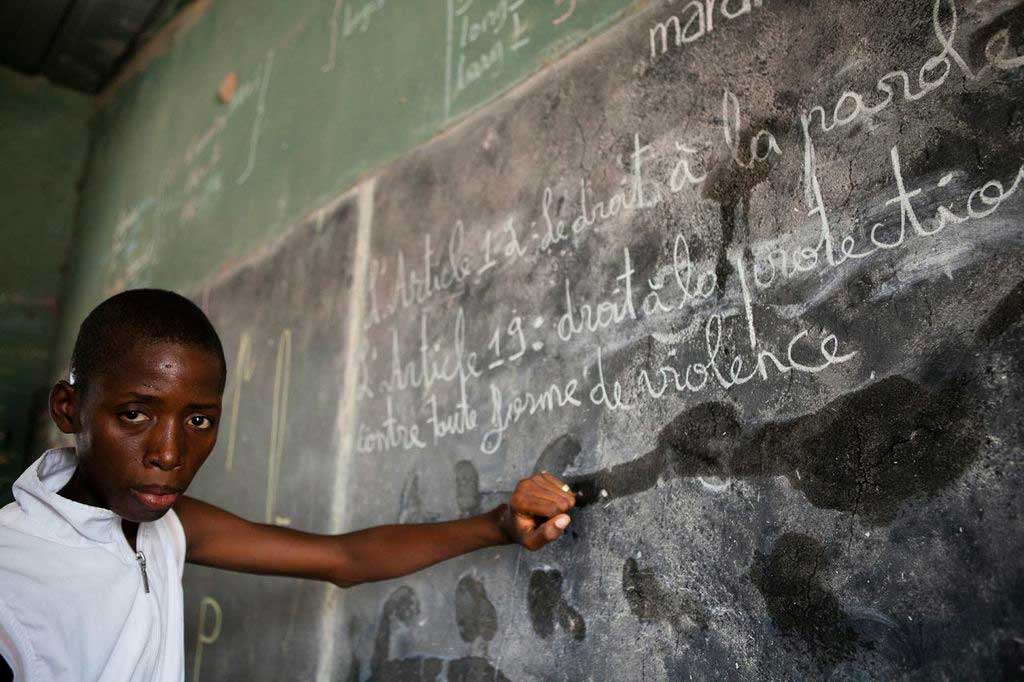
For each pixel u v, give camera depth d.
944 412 0.93
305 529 2.24
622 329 1.40
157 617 1.18
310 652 2.09
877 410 1.00
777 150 1.19
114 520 1.14
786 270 1.15
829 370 1.06
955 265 0.95
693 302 1.28
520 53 1.82
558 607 1.42
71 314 4.93
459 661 1.61
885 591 0.96
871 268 1.04
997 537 0.87
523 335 1.63
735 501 1.15
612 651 1.30
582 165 1.57
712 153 1.30
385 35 2.44
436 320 1.91
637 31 1.50
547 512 1.31
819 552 1.04
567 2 1.71
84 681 1.05
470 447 1.71
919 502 0.94
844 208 1.08
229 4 3.81
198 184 3.65
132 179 4.52
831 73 1.14
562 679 1.38
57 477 1.13
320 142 2.68
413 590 1.78
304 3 3.05
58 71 5.22
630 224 1.43
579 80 1.62
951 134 0.98
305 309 2.52
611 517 1.35
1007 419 0.88
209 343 1.08
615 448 1.37
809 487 1.06
